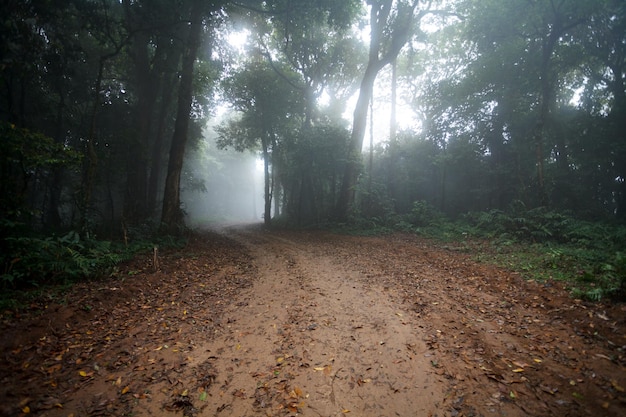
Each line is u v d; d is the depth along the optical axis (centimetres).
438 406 314
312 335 479
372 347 436
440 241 1364
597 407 304
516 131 1958
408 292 670
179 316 557
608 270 608
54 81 1256
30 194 1550
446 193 2375
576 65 1777
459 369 377
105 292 607
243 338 473
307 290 709
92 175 975
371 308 584
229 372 380
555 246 1030
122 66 1822
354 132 2047
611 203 1958
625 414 292
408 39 2147
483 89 1975
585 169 1766
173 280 772
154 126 2311
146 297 639
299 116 2861
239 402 325
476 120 2095
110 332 478
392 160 2330
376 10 2009
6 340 404
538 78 1741
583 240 1026
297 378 367
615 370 355
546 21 1391
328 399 329
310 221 2441
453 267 868
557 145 1953
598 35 1655
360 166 2030
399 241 1441
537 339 438
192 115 2333
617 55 1727
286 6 1361
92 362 392
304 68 2566
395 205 2331
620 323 445
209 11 1265
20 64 920
